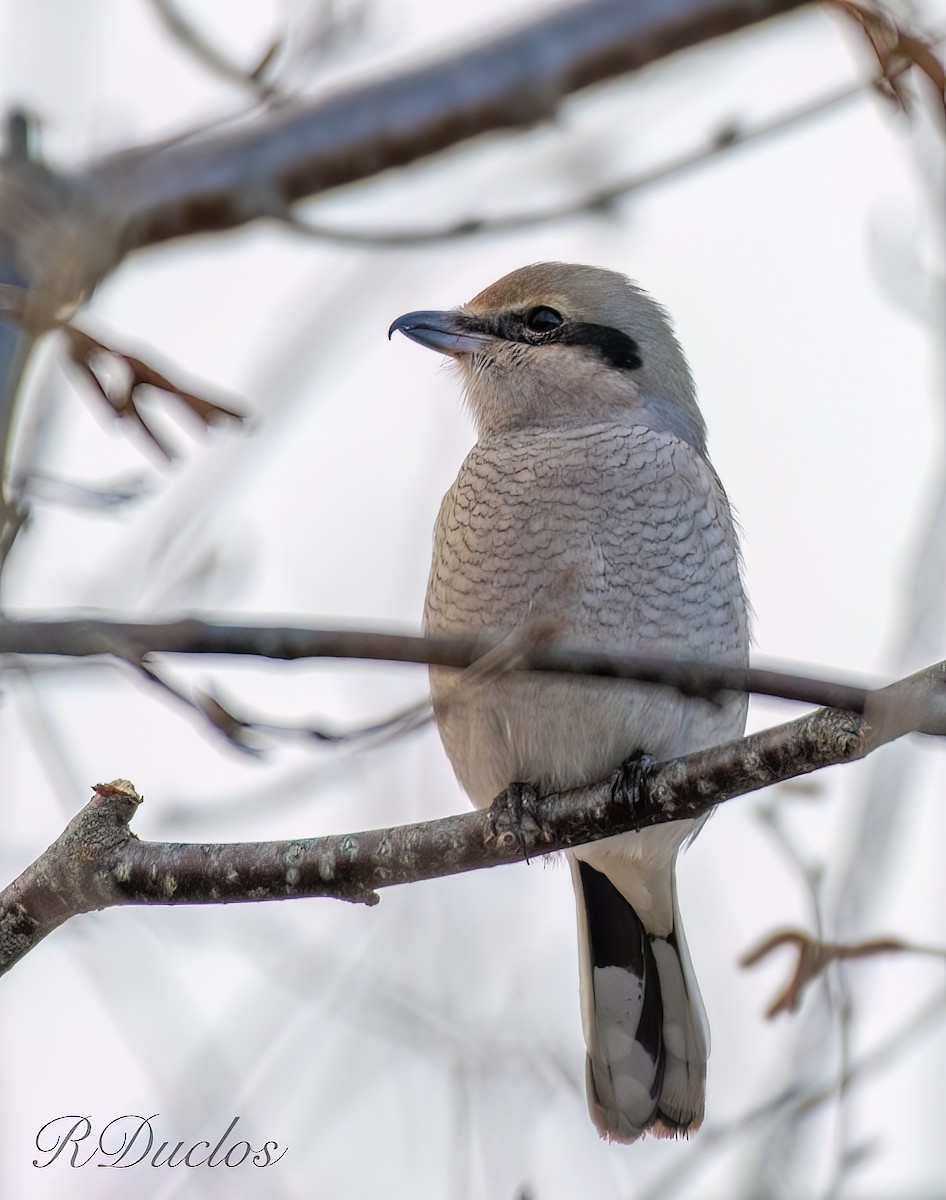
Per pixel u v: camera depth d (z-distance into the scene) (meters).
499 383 10.96
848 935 7.94
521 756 9.28
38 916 7.20
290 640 5.51
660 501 9.65
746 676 6.33
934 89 7.33
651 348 11.04
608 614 9.59
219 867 7.29
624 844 9.82
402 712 6.40
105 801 7.34
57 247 8.10
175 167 11.48
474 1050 9.40
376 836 7.55
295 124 11.78
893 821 7.89
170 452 6.61
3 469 6.73
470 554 9.79
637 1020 9.98
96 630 5.35
